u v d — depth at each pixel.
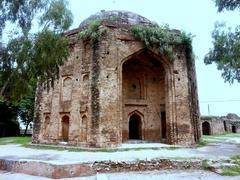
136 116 15.57
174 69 13.77
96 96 12.02
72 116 12.93
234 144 15.34
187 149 12.22
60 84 13.92
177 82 13.70
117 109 12.18
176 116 13.26
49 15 9.97
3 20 9.62
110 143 11.66
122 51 12.92
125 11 15.78
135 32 13.25
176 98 13.47
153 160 8.73
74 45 13.82
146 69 15.95
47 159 8.91
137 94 15.93
